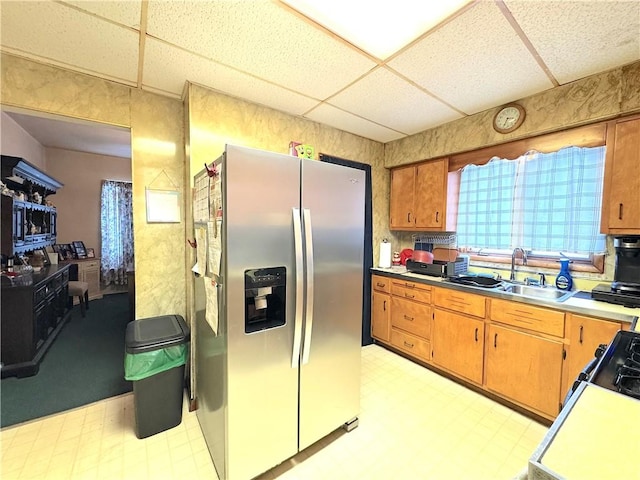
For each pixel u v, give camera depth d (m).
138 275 2.20
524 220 2.59
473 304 2.35
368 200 3.28
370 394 2.33
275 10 1.35
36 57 1.74
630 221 1.83
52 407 2.10
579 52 1.66
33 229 3.75
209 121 2.14
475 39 1.56
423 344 2.75
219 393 1.50
